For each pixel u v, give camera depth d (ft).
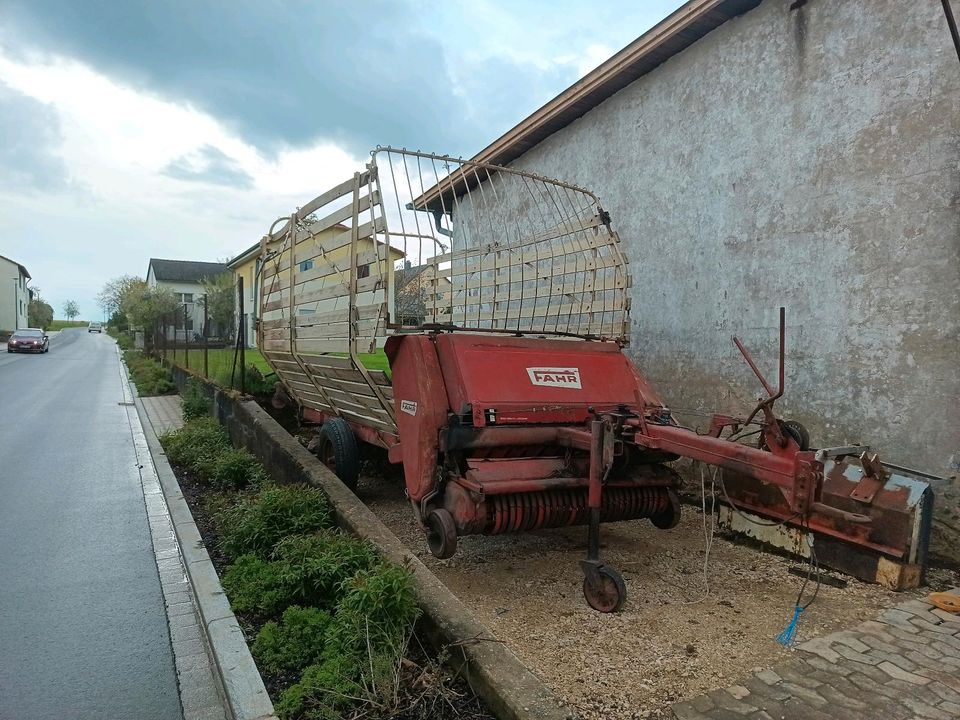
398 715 8.93
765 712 9.23
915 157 15.11
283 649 10.61
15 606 13.34
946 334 14.55
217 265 181.57
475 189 34.42
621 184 24.62
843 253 16.71
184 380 48.16
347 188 16.44
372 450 21.94
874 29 15.96
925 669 10.41
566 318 21.91
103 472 25.11
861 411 16.30
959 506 14.33
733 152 19.85
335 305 17.47
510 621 12.39
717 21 20.01
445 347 14.58
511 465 13.78
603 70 23.61
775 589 13.88
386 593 10.37
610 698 9.64
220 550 15.85
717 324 20.49
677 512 15.23
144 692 10.28
